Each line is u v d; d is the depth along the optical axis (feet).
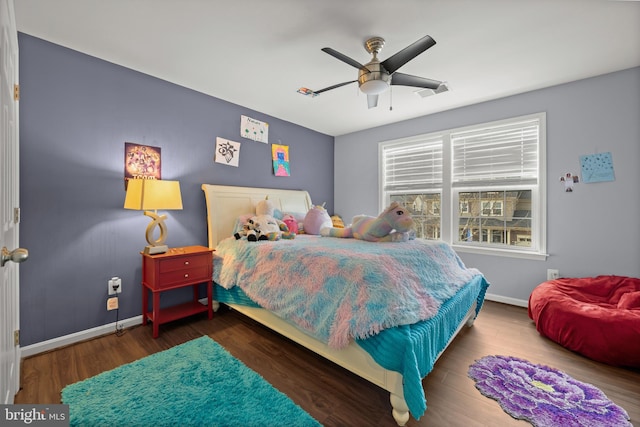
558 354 6.50
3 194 3.53
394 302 4.67
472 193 10.85
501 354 6.51
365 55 7.15
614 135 8.07
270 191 11.43
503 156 10.12
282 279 6.46
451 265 7.09
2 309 3.53
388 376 4.48
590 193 8.46
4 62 3.60
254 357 6.36
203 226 9.61
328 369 5.92
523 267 9.64
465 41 6.54
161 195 7.23
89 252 7.20
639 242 7.82
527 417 4.51
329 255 5.96
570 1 5.24
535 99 9.27
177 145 8.88
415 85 7.10
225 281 8.01
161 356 6.26
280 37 6.44
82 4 5.33
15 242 5.00
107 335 7.36
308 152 13.69
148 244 8.25
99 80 7.31
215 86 9.04
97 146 7.28
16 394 4.95
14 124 4.82
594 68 7.84
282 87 9.11
